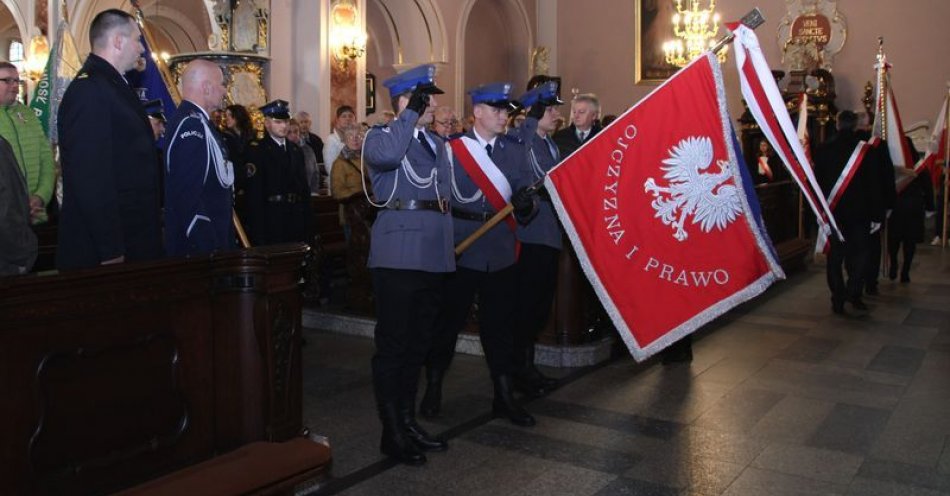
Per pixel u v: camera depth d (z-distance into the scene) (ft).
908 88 43.39
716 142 11.76
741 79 11.94
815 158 22.58
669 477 11.23
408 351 11.98
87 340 8.35
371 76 43.45
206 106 11.08
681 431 13.07
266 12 34.40
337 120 29.53
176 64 33.19
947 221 37.50
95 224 9.20
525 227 14.24
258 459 8.47
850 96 44.62
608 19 50.70
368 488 10.85
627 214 12.12
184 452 9.41
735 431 13.07
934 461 11.81
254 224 18.35
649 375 16.33
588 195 12.28
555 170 12.46
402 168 11.68
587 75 51.55
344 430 13.20
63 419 8.16
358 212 20.59
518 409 13.44
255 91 33.76
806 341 19.25
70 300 8.15
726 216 11.73
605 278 12.16
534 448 12.32
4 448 7.70
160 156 14.84
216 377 9.78
